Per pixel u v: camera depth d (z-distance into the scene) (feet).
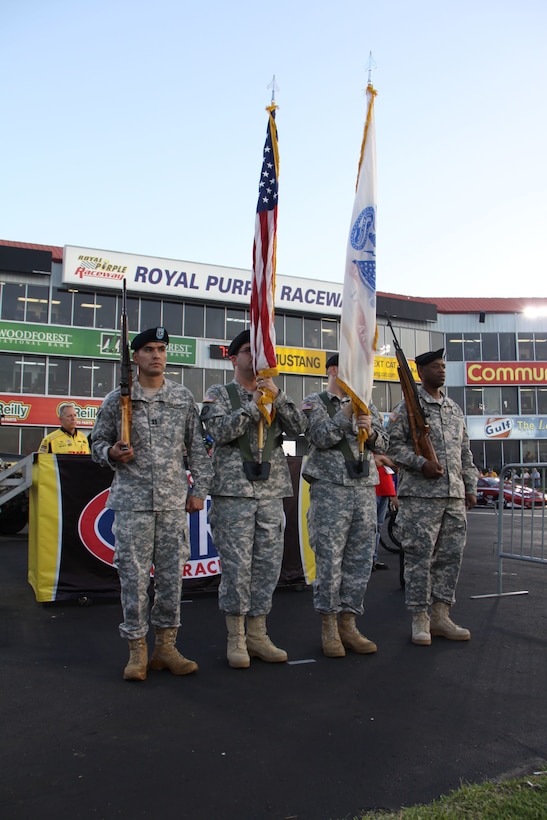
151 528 13.01
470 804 7.77
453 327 125.18
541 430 124.06
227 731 10.21
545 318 126.41
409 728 10.37
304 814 7.80
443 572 16.02
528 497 22.07
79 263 92.27
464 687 12.30
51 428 91.86
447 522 15.80
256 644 14.16
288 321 108.27
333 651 14.20
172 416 13.43
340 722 10.59
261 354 13.87
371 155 15.67
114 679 12.69
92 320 94.99
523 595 21.03
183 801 8.10
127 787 8.43
